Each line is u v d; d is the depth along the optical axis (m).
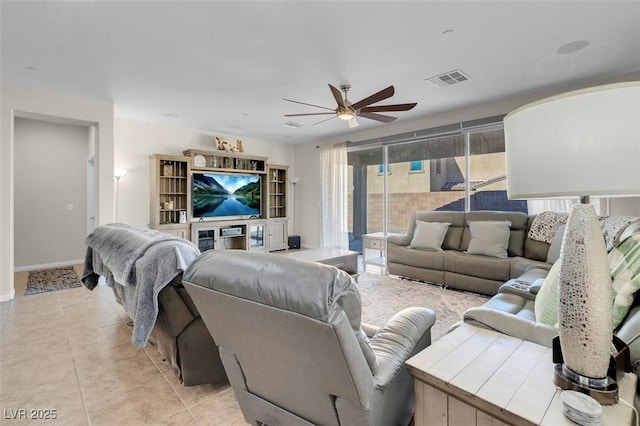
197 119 5.20
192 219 5.69
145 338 1.70
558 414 0.83
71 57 2.95
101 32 2.53
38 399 1.78
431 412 1.05
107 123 4.23
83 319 2.97
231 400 1.80
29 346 2.42
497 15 2.32
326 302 0.87
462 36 2.61
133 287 1.90
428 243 4.16
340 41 2.68
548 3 2.18
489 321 1.37
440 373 1.02
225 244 6.32
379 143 5.73
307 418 1.23
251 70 3.25
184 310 1.83
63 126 5.53
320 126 5.71
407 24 2.43
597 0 2.15
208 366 1.90
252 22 2.40
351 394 1.02
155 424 1.59
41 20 2.36
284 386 1.22
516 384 0.96
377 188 5.97
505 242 3.68
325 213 6.63
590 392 0.87
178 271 1.75
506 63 3.12
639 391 1.00
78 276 4.66
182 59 3.00
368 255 5.40
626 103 0.76
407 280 4.36
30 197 5.21
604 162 0.78
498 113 4.30
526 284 2.41
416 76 3.42
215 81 3.54
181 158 5.50
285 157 7.48
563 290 0.94
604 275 0.89
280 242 7.02
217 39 2.64
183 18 2.34
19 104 3.65
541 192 0.87
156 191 5.23
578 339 0.90
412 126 5.27
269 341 1.09
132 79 3.48
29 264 5.18
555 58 3.02
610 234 2.01
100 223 4.19
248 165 6.74
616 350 1.03
